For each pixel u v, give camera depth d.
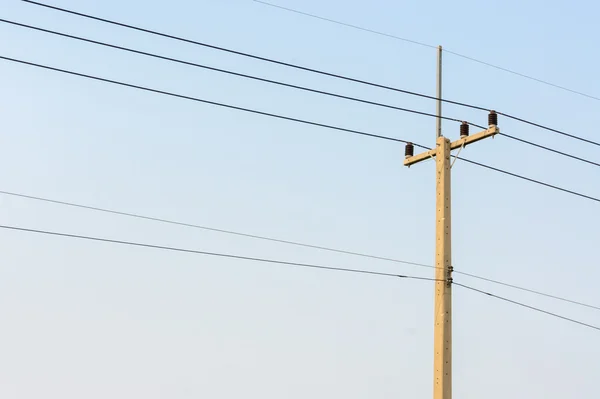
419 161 30.98
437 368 28.02
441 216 29.31
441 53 31.50
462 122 30.28
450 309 28.50
